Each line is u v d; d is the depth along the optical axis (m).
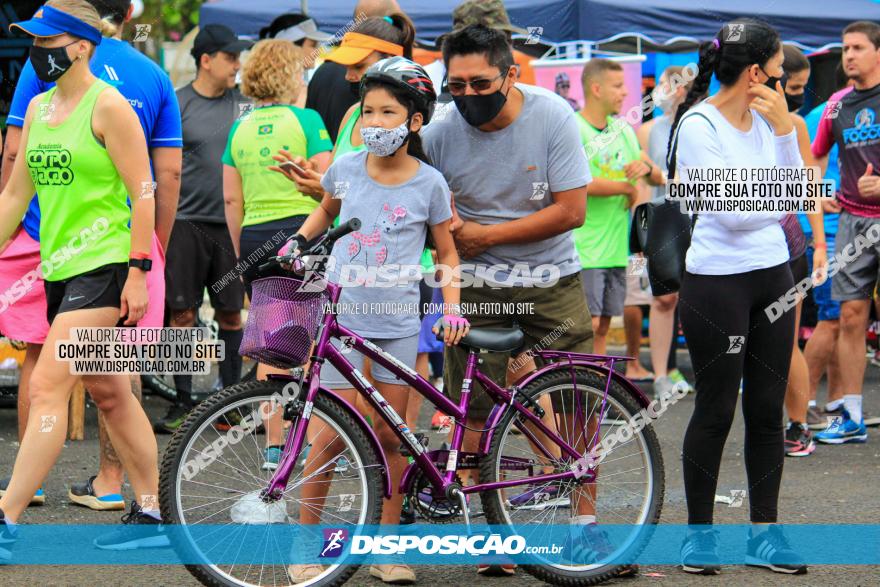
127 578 5.27
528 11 10.89
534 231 5.40
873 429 9.12
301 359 4.76
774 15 11.14
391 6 7.09
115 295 5.52
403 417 5.30
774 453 5.52
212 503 4.92
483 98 5.15
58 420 5.48
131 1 6.14
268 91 7.46
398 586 5.25
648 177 9.77
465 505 5.09
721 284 5.34
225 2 11.50
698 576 5.41
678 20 10.94
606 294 9.76
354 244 5.16
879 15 11.43
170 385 9.80
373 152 5.05
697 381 5.48
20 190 5.71
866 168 8.31
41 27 5.33
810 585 5.24
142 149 5.49
